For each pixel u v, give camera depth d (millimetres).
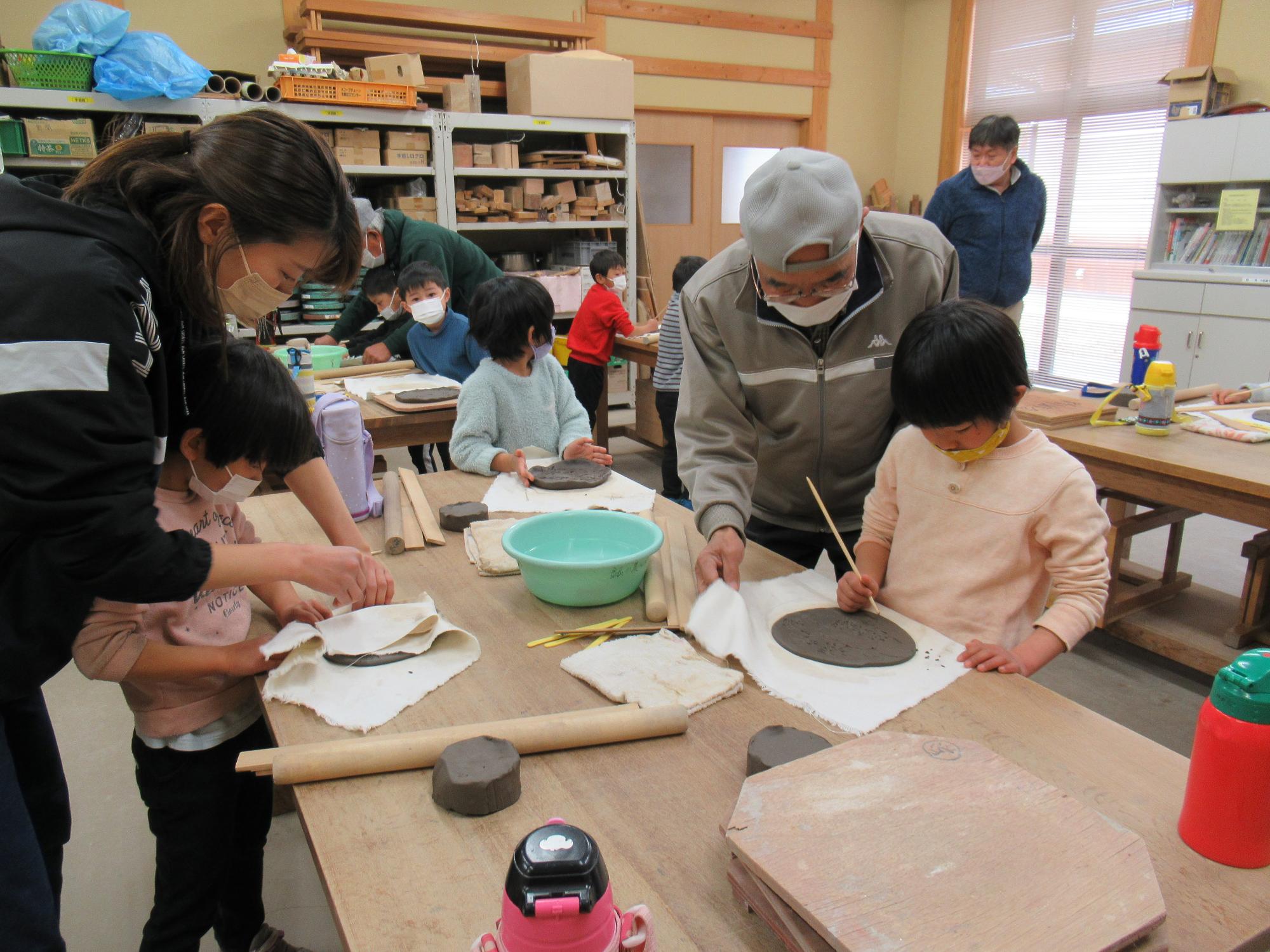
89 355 720
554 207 5086
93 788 1959
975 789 666
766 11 6254
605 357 4004
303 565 982
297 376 2361
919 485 1248
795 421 1462
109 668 922
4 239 719
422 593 1213
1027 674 996
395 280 3279
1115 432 2244
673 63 6016
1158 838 687
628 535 1275
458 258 3393
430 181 4832
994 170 3746
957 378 1026
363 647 1004
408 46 4785
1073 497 1107
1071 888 564
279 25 4863
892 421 1493
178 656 958
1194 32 5035
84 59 3682
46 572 758
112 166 829
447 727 848
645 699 902
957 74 6484
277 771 770
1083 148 5805
